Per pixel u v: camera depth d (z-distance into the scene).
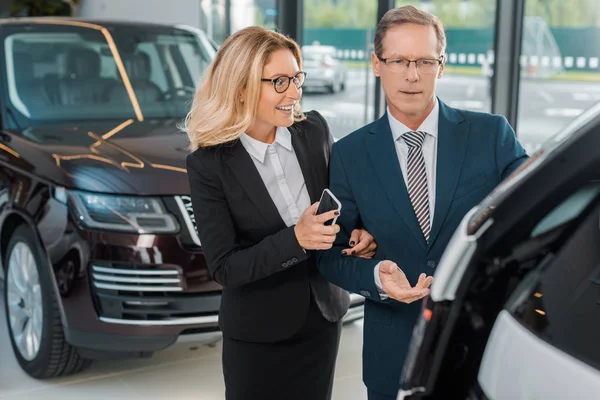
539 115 5.17
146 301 3.01
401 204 1.86
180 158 3.28
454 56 5.58
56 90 3.96
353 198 1.93
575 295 1.07
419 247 1.86
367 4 6.27
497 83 5.27
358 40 6.43
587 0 4.70
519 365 1.02
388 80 1.80
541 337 1.02
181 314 3.04
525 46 5.20
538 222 1.08
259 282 2.00
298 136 2.06
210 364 3.56
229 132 1.90
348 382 3.34
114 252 3.01
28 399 3.18
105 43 4.20
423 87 1.78
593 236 1.10
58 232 3.10
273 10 7.18
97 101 3.99
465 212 1.83
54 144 3.44
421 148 1.87
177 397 3.21
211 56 4.34
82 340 3.08
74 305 3.06
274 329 2.02
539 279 1.09
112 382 3.36
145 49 4.25
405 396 1.17
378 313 1.93
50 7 7.94
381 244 1.90
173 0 7.72
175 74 4.23
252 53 1.86
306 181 2.03
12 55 4.01
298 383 2.09
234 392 2.10
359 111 6.53
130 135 3.57
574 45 4.83
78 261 3.04
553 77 5.02
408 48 1.76
